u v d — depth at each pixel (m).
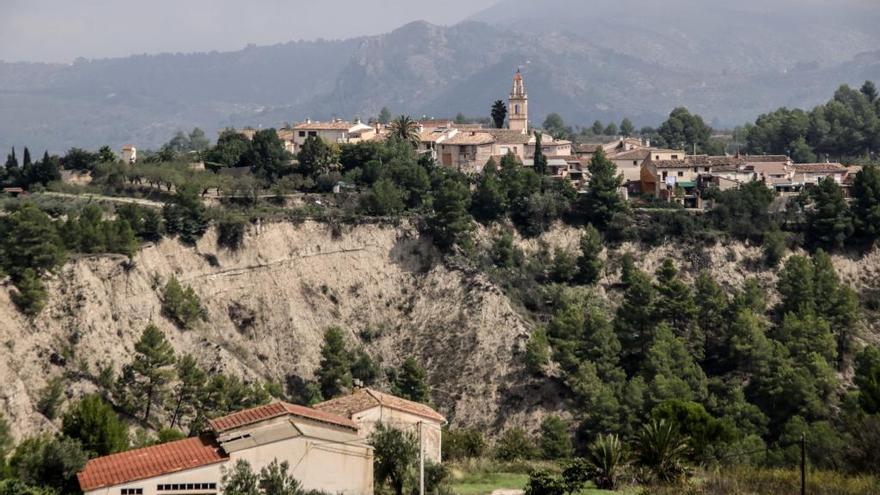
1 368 155.75
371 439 88.56
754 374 177.38
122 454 86.12
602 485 92.56
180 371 162.25
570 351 180.50
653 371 173.62
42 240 172.00
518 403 180.62
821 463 108.25
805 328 183.62
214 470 79.88
